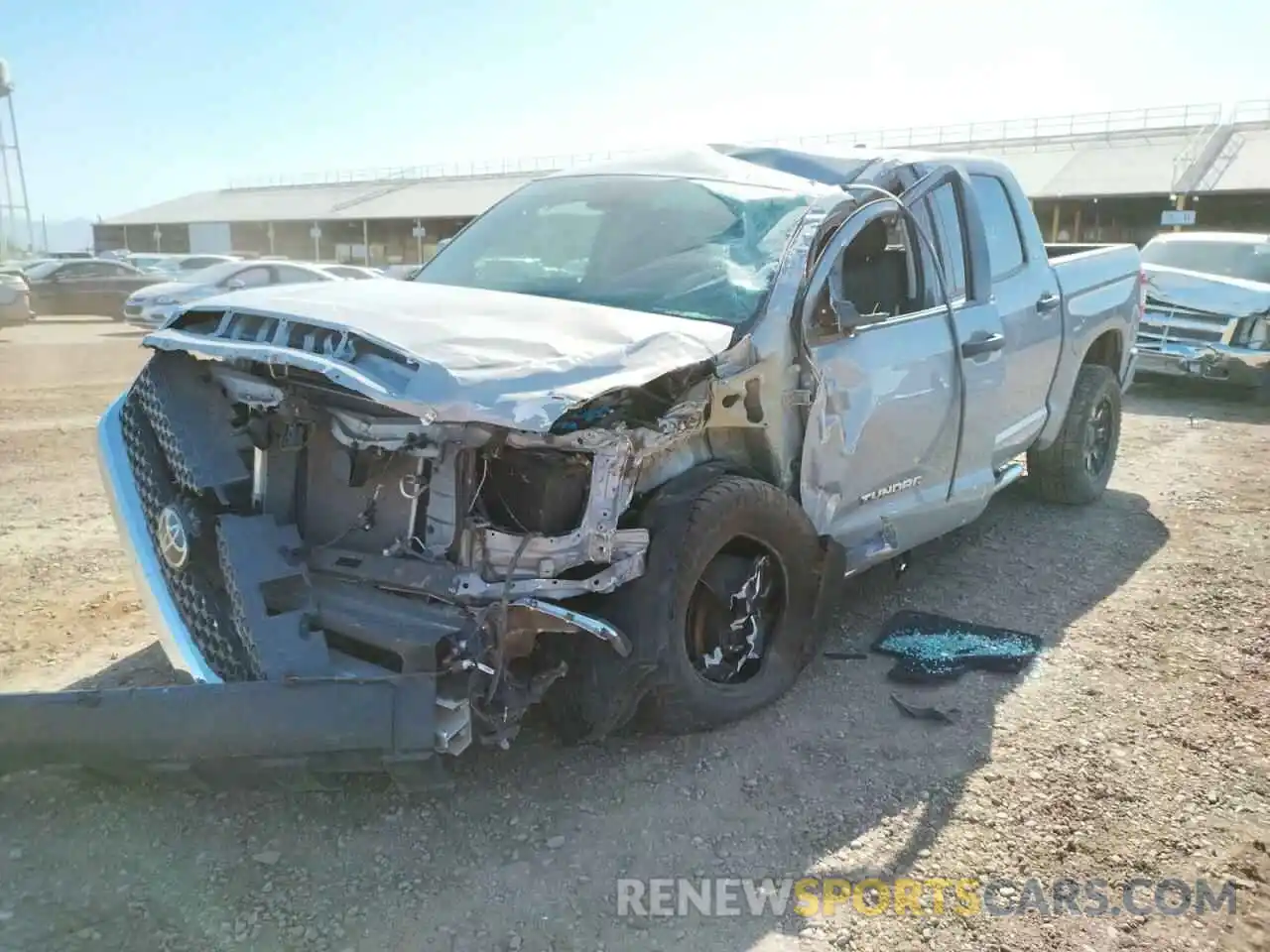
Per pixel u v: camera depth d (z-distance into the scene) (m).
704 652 3.79
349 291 3.90
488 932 2.74
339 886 2.92
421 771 2.91
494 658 3.09
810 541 3.97
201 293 19.48
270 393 3.53
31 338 20.20
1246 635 4.79
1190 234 13.64
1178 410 11.21
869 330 4.30
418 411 2.89
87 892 2.87
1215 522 6.63
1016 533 6.36
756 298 3.91
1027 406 5.82
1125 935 2.78
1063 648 4.63
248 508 3.62
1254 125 40.31
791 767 3.59
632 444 3.32
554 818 3.26
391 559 3.38
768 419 3.87
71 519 6.59
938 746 3.74
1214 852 3.15
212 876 2.95
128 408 3.94
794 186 4.41
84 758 2.94
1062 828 3.26
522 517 3.32
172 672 4.24
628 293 4.13
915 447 4.62
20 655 4.41
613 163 5.12
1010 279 5.59
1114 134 42.91
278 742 2.88
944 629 4.79
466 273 4.61
